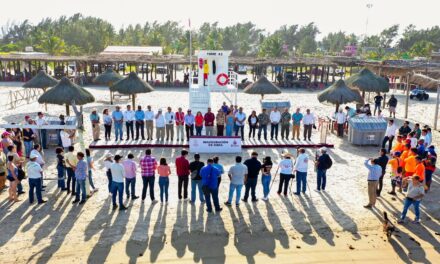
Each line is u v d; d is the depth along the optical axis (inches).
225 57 907.4
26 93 1268.5
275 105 897.5
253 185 448.1
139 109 700.0
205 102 854.5
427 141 589.3
